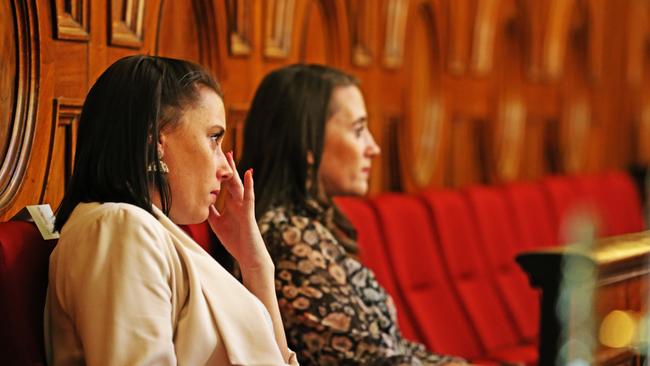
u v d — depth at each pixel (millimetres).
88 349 2266
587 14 7844
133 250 2314
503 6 6816
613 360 3295
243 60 4613
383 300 3580
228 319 2449
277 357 2480
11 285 2547
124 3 3766
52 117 3449
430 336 4707
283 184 3582
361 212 4566
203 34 4379
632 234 3814
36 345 2549
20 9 3324
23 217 2953
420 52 6117
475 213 5465
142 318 2266
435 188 6137
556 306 3324
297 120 3590
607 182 7070
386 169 5836
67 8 3533
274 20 4836
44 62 3402
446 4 6227
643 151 8602
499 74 6789
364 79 5574
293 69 3701
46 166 3428
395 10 5727
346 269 3514
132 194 2502
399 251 4699
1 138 3270
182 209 2619
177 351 2363
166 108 2566
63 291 2393
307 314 3361
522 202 5945
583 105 7859
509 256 5633
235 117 4535
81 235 2361
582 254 3260
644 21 8570
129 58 2604
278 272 3420
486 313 5238
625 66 8406
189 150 2598
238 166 3699
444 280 5031
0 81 3275
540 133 7387
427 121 6160
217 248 3371
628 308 3375
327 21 5312
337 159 3770
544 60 7293
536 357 5145
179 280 2416
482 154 6719
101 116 2541
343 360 3352
